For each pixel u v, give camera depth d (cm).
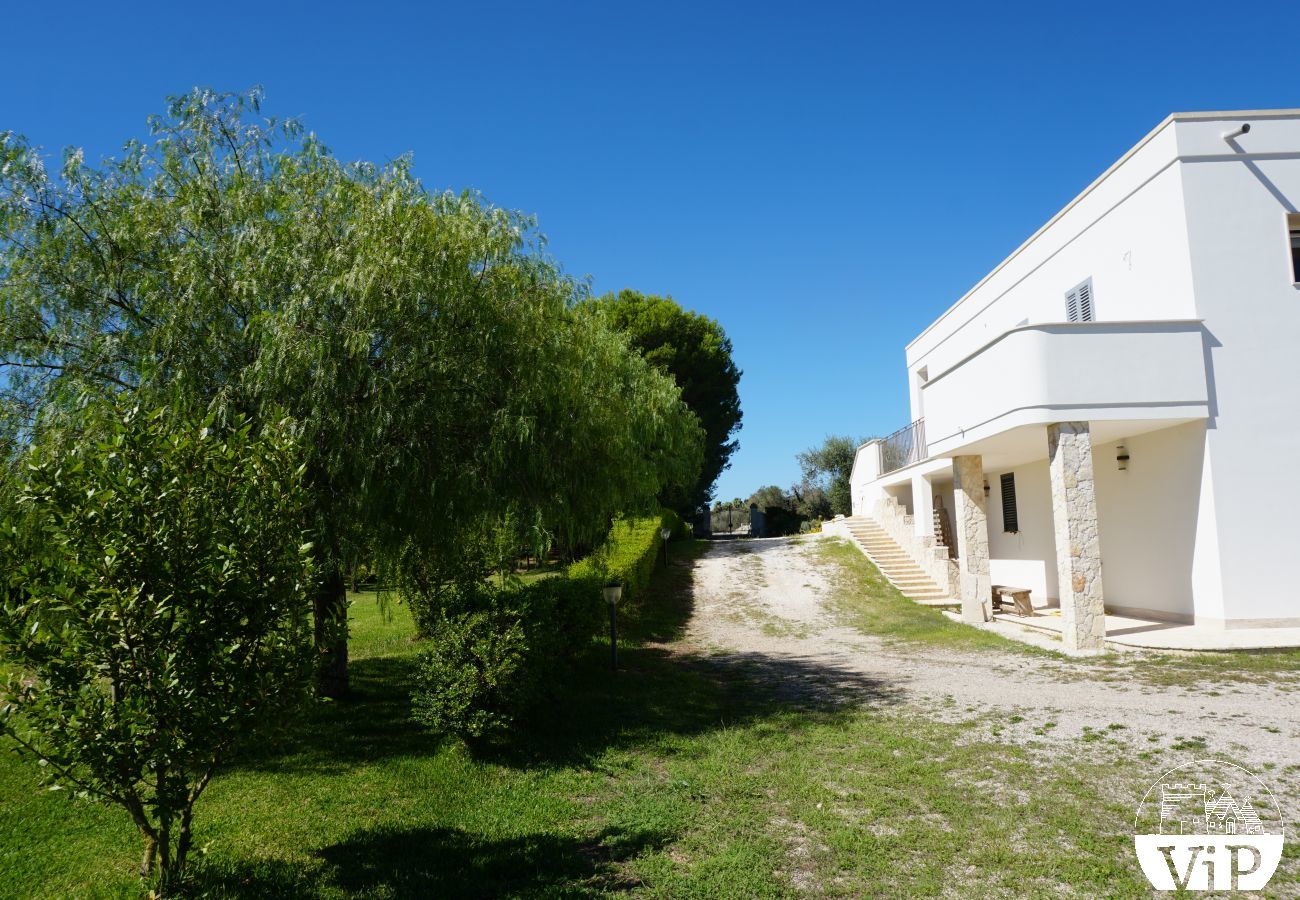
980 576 1446
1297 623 1066
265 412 668
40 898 413
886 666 1093
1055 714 746
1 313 686
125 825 524
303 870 452
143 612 359
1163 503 1202
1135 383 1096
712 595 1941
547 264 958
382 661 1169
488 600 780
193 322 686
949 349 1995
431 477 772
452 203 880
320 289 706
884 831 503
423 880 440
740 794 588
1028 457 1612
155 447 390
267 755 688
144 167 779
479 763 664
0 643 339
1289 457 1084
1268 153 1126
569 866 464
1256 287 1109
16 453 659
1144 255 1210
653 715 839
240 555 385
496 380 815
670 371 3155
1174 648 995
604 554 1355
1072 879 423
